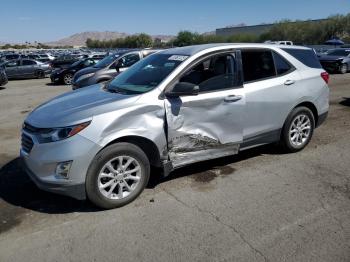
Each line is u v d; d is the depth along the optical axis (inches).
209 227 148.1
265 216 155.9
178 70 180.1
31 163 159.5
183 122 178.2
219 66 192.4
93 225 151.9
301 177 195.9
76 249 135.7
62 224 153.3
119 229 148.5
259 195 175.6
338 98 450.3
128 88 184.9
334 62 850.8
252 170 206.7
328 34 2438.5
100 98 176.2
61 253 133.7
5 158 239.0
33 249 136.6
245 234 142.6
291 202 167.8
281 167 210.2
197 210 162.2
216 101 186.5
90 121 155.4
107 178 163.2
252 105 200.8
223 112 189.9
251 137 206.1
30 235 145.8
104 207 163.6
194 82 183.2
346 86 581.6
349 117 337.1
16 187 190.9
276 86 211.2
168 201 171.3
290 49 228.8
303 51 236.5
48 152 154.1
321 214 156.8
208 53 189.9
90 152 154.8
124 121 161.9
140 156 168.4
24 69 955.3
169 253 131.8
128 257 130.3
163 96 173.2
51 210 165.8
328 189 181.2
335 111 366.3
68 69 780.6
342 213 157.4
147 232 145.6
